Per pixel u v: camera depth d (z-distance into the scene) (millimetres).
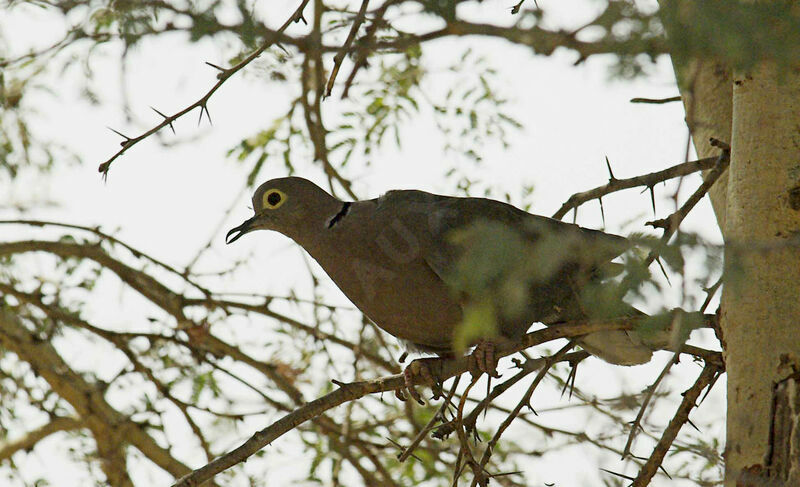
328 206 10805
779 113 6586
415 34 7746
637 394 8445
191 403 13703
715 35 4730
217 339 14172
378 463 13227
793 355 6188
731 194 6742
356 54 7789
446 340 10375
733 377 6398
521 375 8773
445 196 10453
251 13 6418
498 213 9992
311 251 10812
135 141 8430
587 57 5523
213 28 6344
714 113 8516
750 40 4715
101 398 14266
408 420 13367
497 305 6066
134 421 14219
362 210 10508
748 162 6645
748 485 6078
